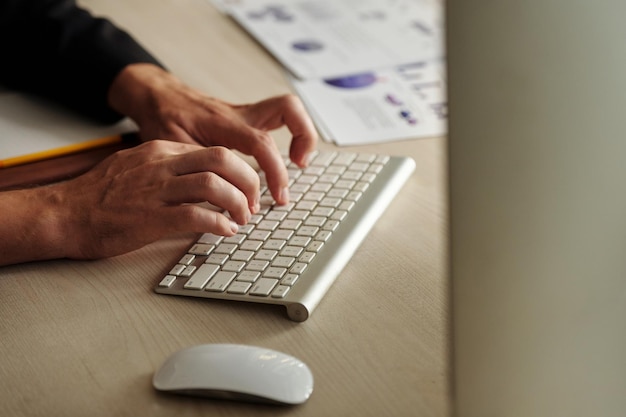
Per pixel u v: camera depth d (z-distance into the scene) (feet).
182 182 2.43
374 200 2.72
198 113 3.17
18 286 2.39
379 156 3.04
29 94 3.72
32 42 3.69
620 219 1.57
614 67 1.51
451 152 1.47
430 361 1.99
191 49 4.45
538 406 1.58
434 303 2.23
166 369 1.92
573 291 1.57
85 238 2.48
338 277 2.38
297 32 4.61
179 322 2.19
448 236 1.51
